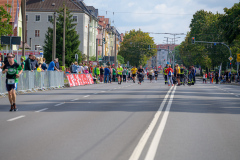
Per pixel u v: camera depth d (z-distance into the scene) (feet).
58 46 417.90
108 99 110.11
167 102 101.76
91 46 577.43
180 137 49.85
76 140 46.96
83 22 525.75
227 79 349.20
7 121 63.52
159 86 206.80
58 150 41.19
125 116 70.95
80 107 86.84
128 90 158.92
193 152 40.96
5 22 201.36
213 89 192.13
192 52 488.02
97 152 40.32
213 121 66.18
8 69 78.13
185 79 255.09
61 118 67.46
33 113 74.90
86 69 235.61
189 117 70.79
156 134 51.75
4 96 115.75
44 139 47.50
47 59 426.10
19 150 41.14
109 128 56.59
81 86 195.93
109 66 257.96
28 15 525.75
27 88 135.13
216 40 459.32
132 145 44.11
